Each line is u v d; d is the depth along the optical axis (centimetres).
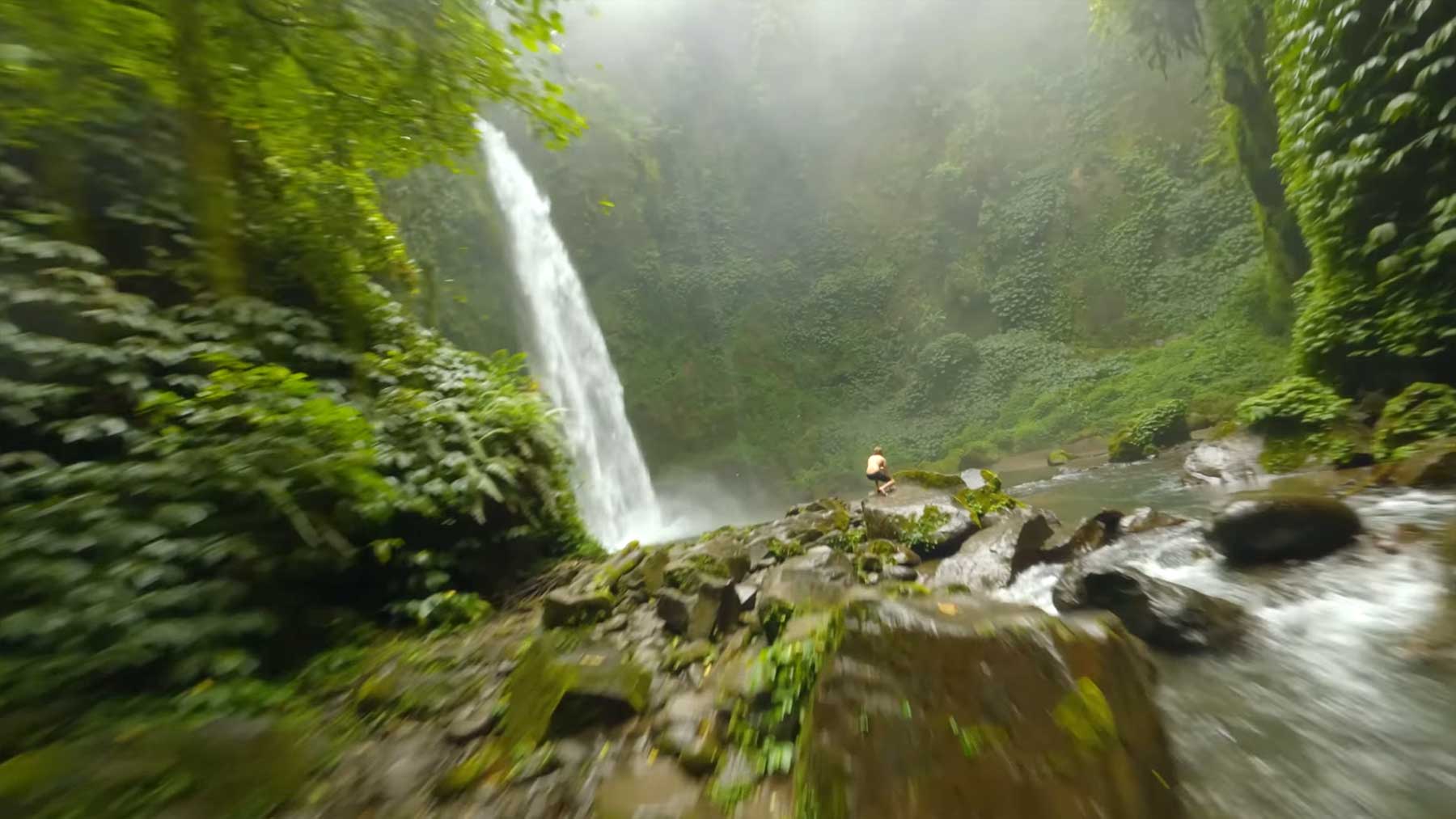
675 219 3192
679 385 2873
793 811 230
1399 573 407
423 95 507
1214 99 2516
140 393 369
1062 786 206
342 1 433
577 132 559
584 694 307
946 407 2728
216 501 352
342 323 575
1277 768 261
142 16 393
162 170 467
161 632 297
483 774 272
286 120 508
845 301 3272
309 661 385
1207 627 375
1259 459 841
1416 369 717
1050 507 1000
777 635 378
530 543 643
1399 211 692
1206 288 2395
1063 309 2736
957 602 292
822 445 2858
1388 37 650
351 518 428
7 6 351
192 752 250
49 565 277
